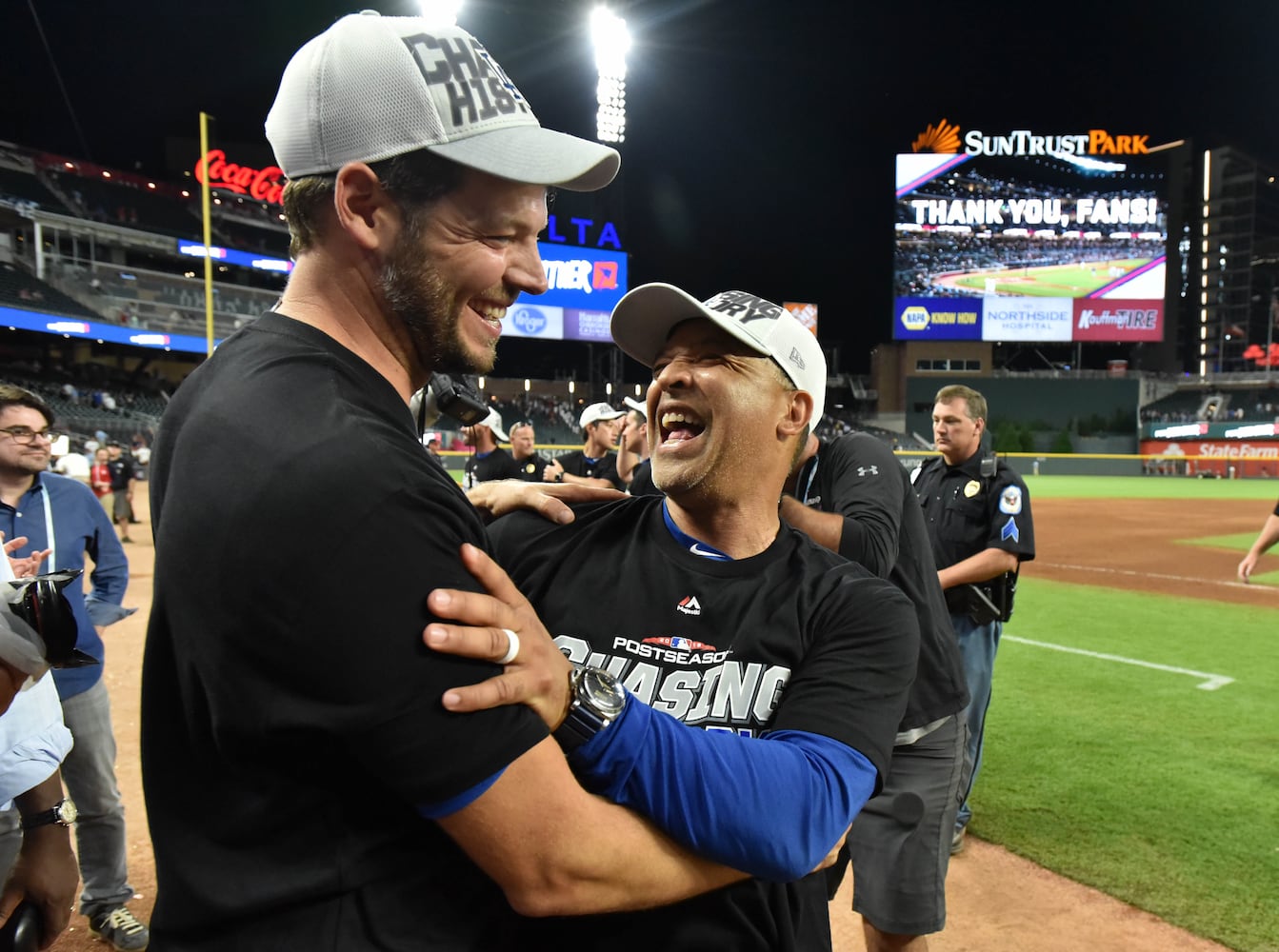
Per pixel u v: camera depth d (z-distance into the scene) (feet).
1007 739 15.35
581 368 184.44
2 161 121.70
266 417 2.66
